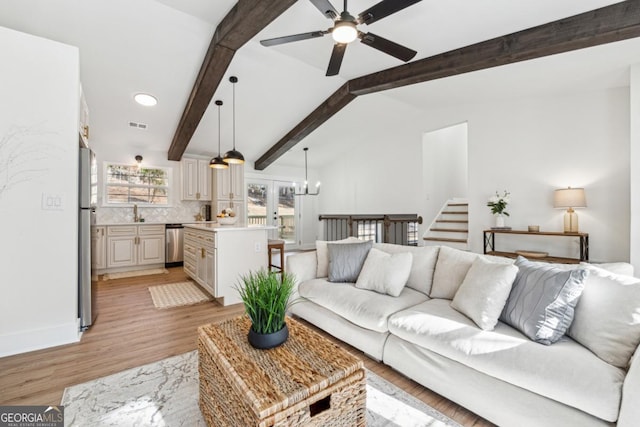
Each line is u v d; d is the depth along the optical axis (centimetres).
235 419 115
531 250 404
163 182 604
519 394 137
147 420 153
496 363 143
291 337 151
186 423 151
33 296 225
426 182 570
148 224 533
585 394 118
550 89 366
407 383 186
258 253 364
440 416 157
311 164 790
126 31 290
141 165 571
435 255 244
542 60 296
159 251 543
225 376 124
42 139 228
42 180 228
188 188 605
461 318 178
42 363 207
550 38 241
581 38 227
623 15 209
